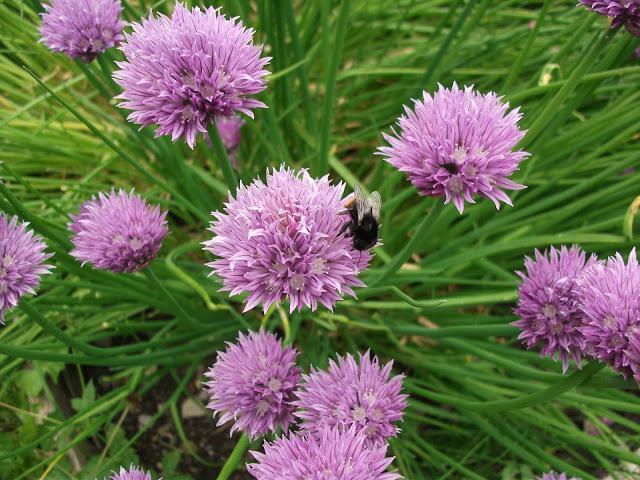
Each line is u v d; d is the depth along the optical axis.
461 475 0.19
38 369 0.19
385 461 0.11
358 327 0.21
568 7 0.24
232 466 0.13
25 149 0.22
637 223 0.17
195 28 0.12
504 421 0.17
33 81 0.23
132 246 0.14
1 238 0.13
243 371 0.14
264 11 0.19
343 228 0.12
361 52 0.24
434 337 0.16
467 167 0.11
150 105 0.12
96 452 0.19
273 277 0.11
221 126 0.20
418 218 0.21
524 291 0.14
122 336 0.21
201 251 0.22
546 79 0.18
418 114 0.12
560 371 0.16
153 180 0.16
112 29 0.15
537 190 0.20
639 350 0.11
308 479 0.10
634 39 0.17
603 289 0.12
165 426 0.20
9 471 0.18
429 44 0.22
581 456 0.19
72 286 0.18
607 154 0.23
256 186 0.12
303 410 0.13
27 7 0.23
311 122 0.22
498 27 0.26
